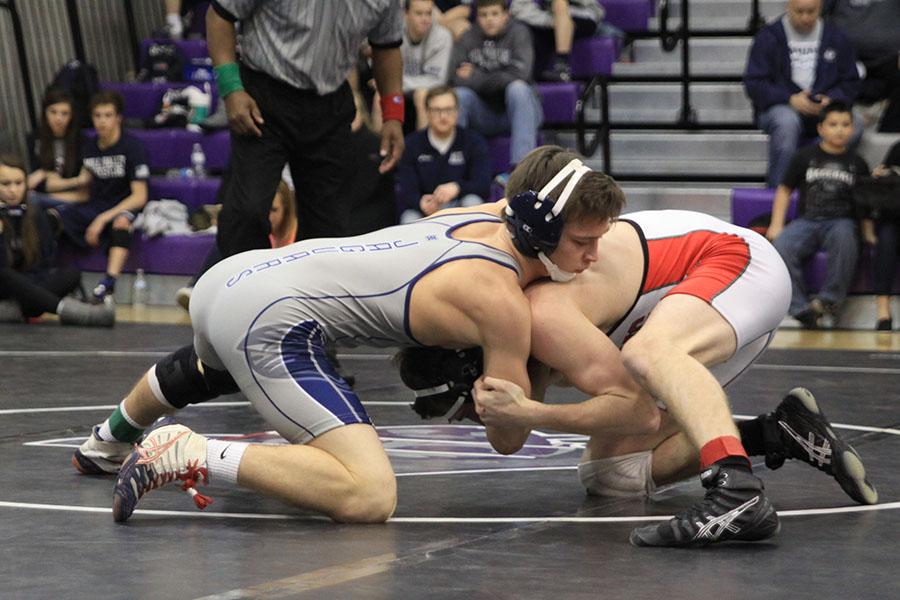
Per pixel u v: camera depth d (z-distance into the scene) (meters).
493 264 4.96
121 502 4.98
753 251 5.48
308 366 5.07
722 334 5.20
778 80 14.92
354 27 8.57
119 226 15.27
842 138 13.34
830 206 13.22
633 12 18.02
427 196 14.41
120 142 15.55
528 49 15.45
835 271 13.18
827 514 5.16
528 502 5.45
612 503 5.43
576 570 4.26
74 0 18.08
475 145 14.51
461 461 6.45
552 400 8.41
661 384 4.83
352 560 4.39
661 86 17.12
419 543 4.65
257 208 8.51
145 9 19.56
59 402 8.31
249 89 8.56
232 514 5.18
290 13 8.38
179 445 5.02
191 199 15.95
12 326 13.13
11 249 13.66
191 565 4.32
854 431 7.18
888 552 4.53
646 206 15.77
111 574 4.21
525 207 4.85
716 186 16.17
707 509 4.57
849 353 11.09
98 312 13.13
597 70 16.95
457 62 15.63
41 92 17.92
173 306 15.56
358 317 5.09
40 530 4.88
